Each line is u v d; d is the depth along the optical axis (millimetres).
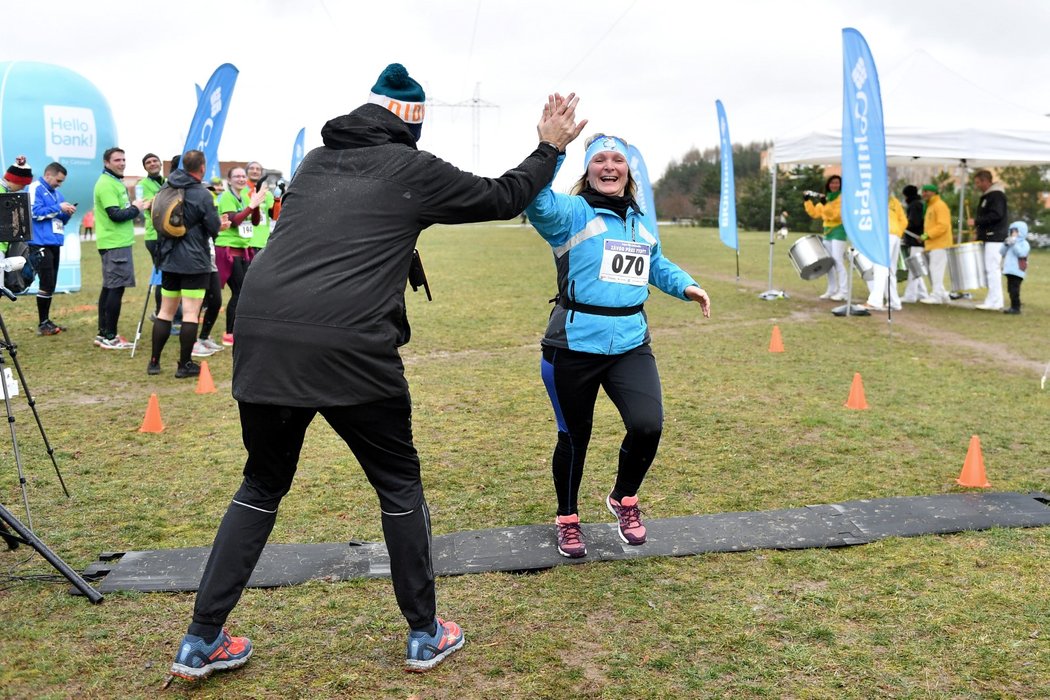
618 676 2770
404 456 2812
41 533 3986
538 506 4398
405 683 2744
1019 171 27297
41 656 2877
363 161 2680
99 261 20844
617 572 3557
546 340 3596
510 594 3373
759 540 3852
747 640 2988
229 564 2721
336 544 3828
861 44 9516
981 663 2820
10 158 13492
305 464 5059
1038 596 3297
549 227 3357
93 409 6441
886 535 3908
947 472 4938
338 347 2559
